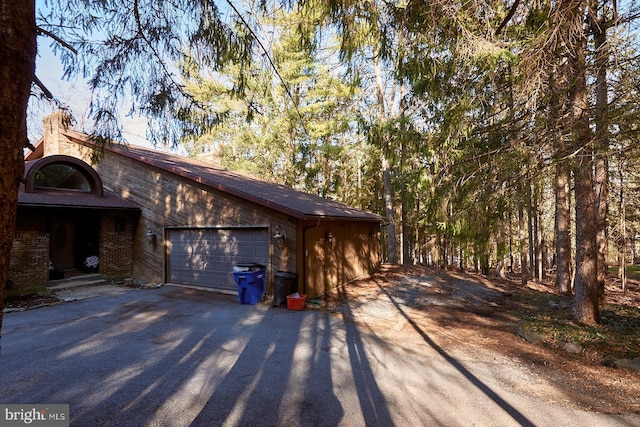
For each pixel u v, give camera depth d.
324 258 10.61
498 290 12.27
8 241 1.39
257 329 6.65
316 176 19.61
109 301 8.89
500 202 7.31
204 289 10.41
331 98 16.56
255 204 9.56
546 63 5.22
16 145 1.42
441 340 6.52
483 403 4.07
